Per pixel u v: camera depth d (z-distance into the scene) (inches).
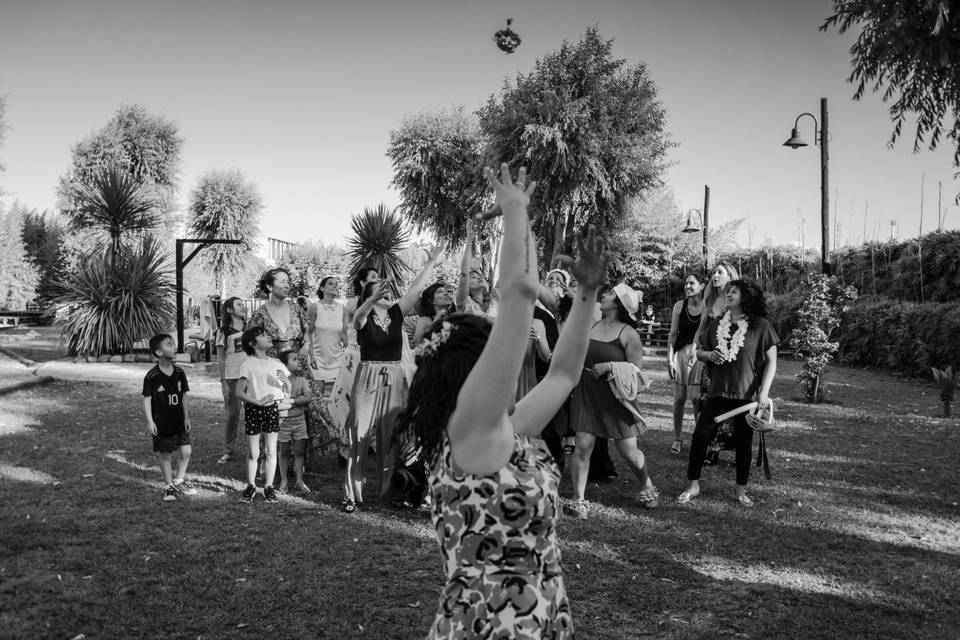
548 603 66.4
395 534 195.8
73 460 273.6
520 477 65.8
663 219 1405.0
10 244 1802.4
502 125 866.1
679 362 297.3
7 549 178.9
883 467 273.7
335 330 279.6
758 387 226.1
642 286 1416.1
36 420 358.0
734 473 263.7
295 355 247.8
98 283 660.1
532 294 62.7
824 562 176.2
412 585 161.3
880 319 706.2
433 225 1346.0
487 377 62.6
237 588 158.4
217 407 398.9
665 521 207.3
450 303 250.8
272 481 228.4
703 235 1259.2
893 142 323.6
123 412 382.3
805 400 465.7
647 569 171.8
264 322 266.5
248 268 1557.6
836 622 144.6
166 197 1412.4
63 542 184.7
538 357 247.0
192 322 1113.4
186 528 197.9
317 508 219.6
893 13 286.0
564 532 197.6
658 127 874.8
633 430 214.5
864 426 366.6
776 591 159.2
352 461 219.6
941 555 181.2
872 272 846.5
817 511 217.2
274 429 226.8
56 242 1980.8
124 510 213.0
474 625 64.9
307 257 1861.5
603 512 216.5
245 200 1521.9
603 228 885.2
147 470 260.2
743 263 1210.6
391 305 229.9
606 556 179.8
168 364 226.7
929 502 227.5
